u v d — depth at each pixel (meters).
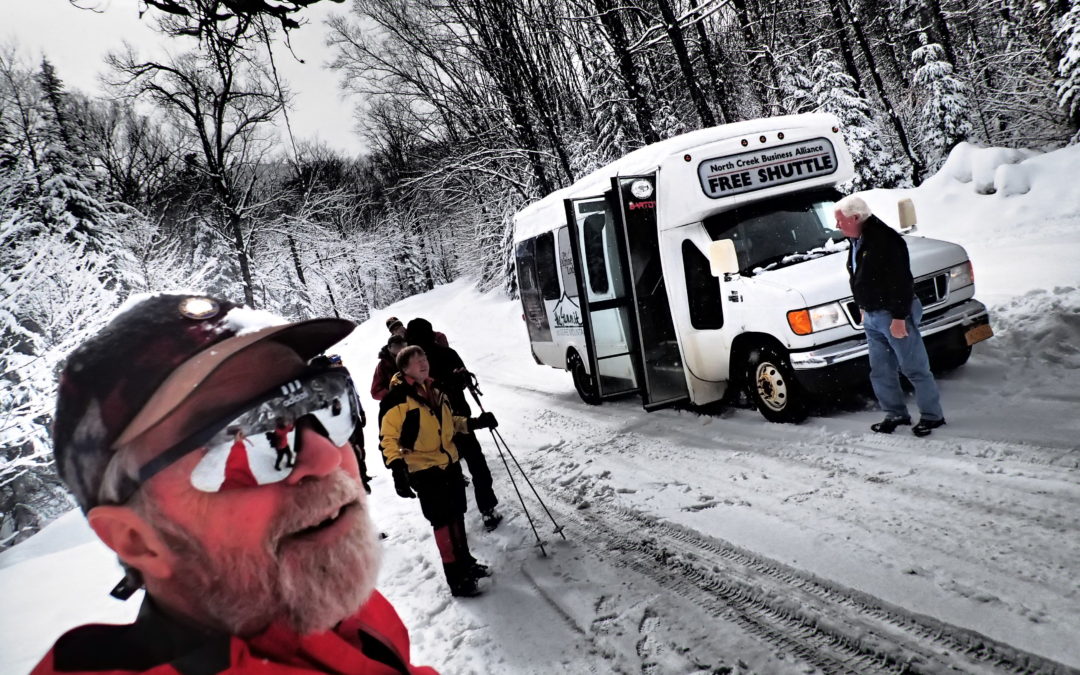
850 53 23.72
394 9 21.67
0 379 7.52
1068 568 2.93
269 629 0.75
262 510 0.72
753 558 3.71
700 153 6.49
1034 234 12.45
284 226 31.23
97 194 20.73
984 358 6.25
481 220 28.22
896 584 3.11
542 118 20.19
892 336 4.89
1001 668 2.44
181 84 20.27
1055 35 20.05
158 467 0.68
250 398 0.73
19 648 4.11
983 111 28.06
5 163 10.03
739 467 5.25
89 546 6.16
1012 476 3.97
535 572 4.28
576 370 9.21
